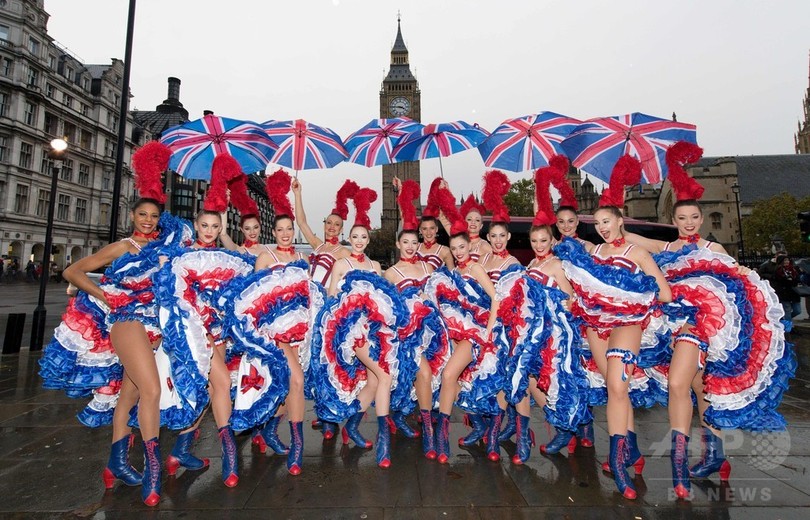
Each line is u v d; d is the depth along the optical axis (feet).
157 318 10.02
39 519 8.45
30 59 127.44
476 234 15.52
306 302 11.46
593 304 10.19
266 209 154.40
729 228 154.20
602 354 10.91
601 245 11.11
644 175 14.47
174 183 157.99
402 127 19.25
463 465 11.00
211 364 10.66
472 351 11.82
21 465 11.00
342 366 11.68
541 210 12.47
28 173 128.26
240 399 10.61
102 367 10.50
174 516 8.57
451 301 12.42
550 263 12.21
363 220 13.03
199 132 15.01
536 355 10.97
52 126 138.51
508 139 17.25
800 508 8.79
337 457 11.53
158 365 10.41
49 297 67.92
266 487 9.80
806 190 167.73
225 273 10.76
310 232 16.75
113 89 162.71
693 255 10.44
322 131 17.19
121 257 9.45
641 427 13.96
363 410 12.30
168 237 10.57
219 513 8.67
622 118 14.16
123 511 8.77
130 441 10.18
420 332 11.80
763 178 173.37
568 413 10.49
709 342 10.00
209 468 10.87
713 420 10.00
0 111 121.60
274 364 10.63
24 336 33.88
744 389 9.89
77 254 148.15
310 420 14.98
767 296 9.96
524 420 11.30
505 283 11.81
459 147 18.62
